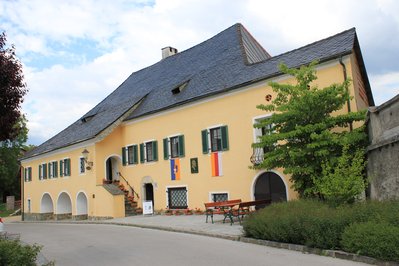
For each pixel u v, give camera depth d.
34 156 37.16
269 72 18.59
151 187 26.39
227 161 20.33
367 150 12.96
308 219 10.07
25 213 39.22
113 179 29.33
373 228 8.35
